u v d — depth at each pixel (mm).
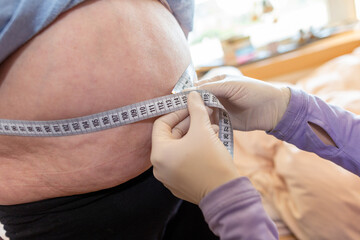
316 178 1472
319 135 850
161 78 666
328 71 2318
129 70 613
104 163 689
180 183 650
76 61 575
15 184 712
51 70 572
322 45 2701
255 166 1839
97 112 628
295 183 1538
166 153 638
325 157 862
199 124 662
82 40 574
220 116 786
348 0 2984
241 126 929
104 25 587
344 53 2623
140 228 920
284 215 1601
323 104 860
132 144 689
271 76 2736
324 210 1414
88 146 656
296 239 1593
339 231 1378
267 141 1859
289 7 2984
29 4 519
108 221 837
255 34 3059
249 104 847
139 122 672
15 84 589
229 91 811
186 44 790
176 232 1091
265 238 571
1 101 609
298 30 3043
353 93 1841
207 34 3053
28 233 807
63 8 549
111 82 605
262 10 2734
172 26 726
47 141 641
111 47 594
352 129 831
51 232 806
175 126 729
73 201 766
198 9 2965
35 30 548
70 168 686
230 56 2857
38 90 584
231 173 626
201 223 1104
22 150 667
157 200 875
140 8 652
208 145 639
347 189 1399
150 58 644
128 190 813
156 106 663
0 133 629
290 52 2809
